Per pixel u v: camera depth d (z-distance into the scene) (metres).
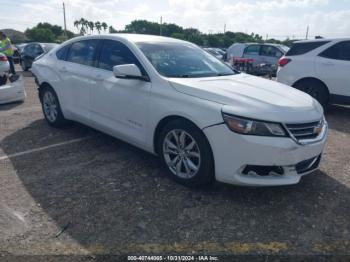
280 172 3.18
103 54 4.59
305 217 3.11
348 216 3.14
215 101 3.27
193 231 2.85
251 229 2.90
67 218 2.99
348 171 4.15
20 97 7.72
